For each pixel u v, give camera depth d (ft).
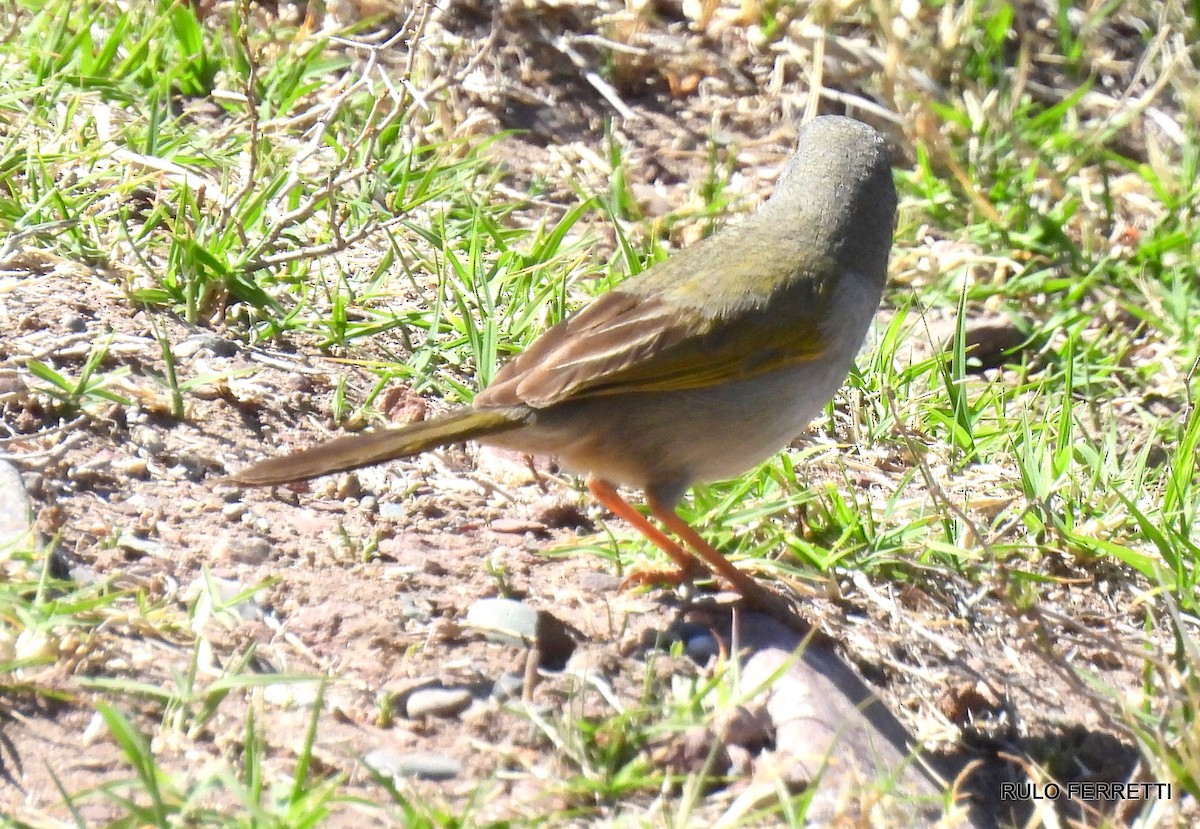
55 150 40.32
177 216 38.37
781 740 25.64
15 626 24.84
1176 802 25.39
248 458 32.30
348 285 39.09
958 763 28.35
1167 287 48.14
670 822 23.13
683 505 33.91
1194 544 34.58
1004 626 32.35
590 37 52.80
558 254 42.57
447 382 36.60
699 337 29.43
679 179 49.90
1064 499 36.06
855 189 31.65
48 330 34.04
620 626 29.12
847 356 31.68
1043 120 52.21
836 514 33.65
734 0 54.24
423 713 25.32
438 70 50.14
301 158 40.22
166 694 24.18
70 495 29.48
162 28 47.39
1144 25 57.62
